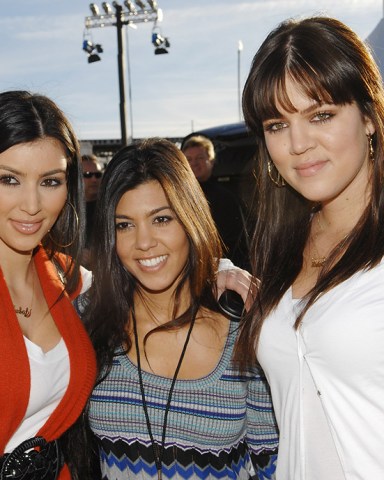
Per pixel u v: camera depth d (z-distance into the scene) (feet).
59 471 6.40
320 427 5.36
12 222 5.85
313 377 5.23
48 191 5.87
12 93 5.76
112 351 6.34
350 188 5.65
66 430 6.43
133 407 6.11
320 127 5.23
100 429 6.24
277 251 6.29
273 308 5.78
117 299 6.50
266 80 5.28
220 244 6.77
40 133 5.60
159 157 6.18
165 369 6.35
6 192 5.69
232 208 15.66
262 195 6.42
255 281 6.30
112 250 6.40
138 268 6.35
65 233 6.81
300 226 6.23
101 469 6.37
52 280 6.62
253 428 6.39
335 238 5.83
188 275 6.49
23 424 6.10
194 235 6.29
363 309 4.94
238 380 6.19
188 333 6.37
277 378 5.70
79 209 6.72
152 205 6.12
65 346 6.32
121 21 41.83
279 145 5.52
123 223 6.27
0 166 5.61
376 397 4.92
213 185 15.88
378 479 4.99
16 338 5.87
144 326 6.52
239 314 6.48
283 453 5.72
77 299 7.00
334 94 5.07
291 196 6.25
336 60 5.04
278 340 5.61
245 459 6.40
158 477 5.97
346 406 5.08
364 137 5.36
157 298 6.47
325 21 5.25
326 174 5.33
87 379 6.24
